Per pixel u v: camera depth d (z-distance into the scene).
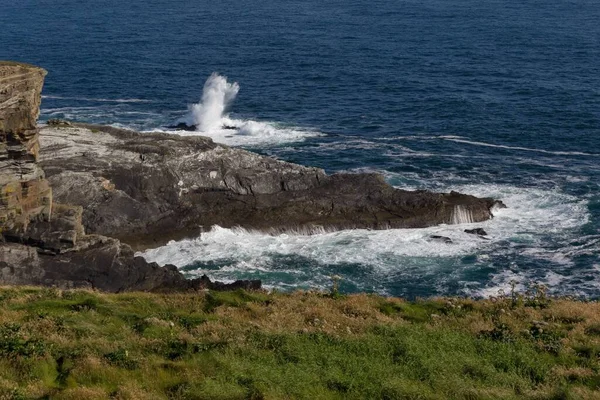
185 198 55.66
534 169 69.00
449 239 54.00
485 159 71.81
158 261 50.62
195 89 100.31
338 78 105.19
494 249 53.00
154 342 26.14
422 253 52.31
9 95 42.78
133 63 115.88
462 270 50.06
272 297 34.09
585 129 80.62
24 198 44.47
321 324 29.42
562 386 23.80
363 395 22.56
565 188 64.12
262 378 22.95
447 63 113.12
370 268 50.34
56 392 21.69
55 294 33.28
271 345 26.31
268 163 58.47
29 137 43.97
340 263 50.84
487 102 91.38
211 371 23.70
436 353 25.95
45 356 24.03
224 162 57.44
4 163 43.75
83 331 27.05
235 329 28.12
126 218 52.94
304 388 22.59
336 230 55.31
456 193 59.59
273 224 54.94
